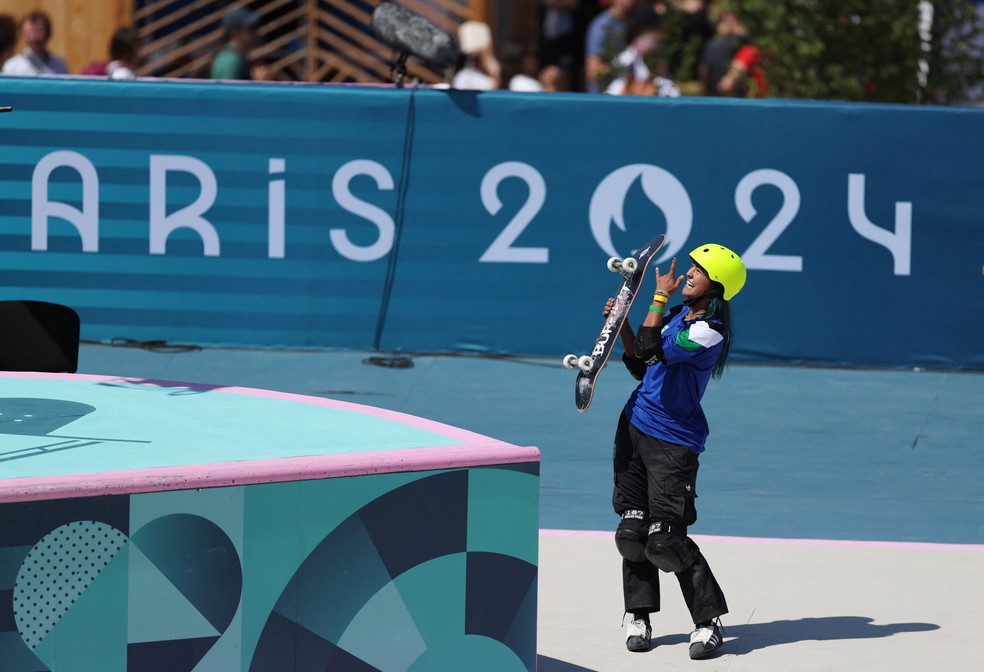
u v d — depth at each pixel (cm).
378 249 4219
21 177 4184
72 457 1722
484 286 4222
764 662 2103
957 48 4959
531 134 4159
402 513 1727
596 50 5588
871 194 4138
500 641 1811
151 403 2148
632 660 2119
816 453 3397
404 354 4238
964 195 4125
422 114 4166
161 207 4206
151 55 6350
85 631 1560
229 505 1625
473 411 3691
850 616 2308
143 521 1580
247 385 3847
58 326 2689
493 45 6412
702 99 4125
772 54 5019
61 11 6291
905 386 4028
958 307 4172
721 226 4162
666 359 2100
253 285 4234
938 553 2659
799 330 4200
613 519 2866
